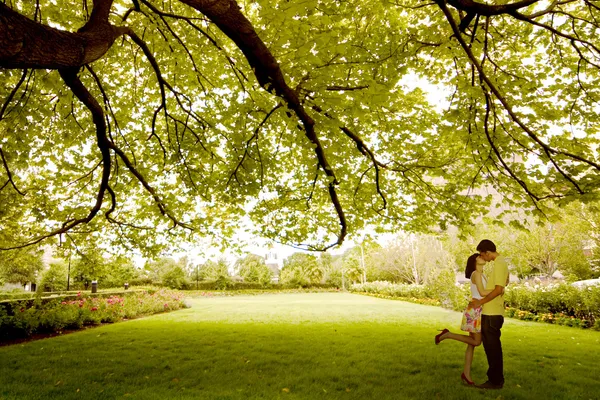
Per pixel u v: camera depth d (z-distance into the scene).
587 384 4.61
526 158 6.10
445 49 5.85
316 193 8.34
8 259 8.58
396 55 5.14
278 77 3.62
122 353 6.79
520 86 5.46
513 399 3.91
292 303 24.17
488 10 4.08
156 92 8.05
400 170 7.62
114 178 8.00
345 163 7.77
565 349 7.08
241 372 5.31
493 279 4.32
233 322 12.24
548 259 23.11
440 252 25.33
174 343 7.86
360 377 4.95
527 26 5.86
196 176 7.51
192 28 6.70
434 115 6.74
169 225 8.71
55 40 2.03
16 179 7.65
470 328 4.46
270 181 7.55
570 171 5.41
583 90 5.47
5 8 1.76
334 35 3.50
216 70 7.41
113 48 6.80
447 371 5.21
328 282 57.53
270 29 3.36
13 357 6.50
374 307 19.48
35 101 5.94
